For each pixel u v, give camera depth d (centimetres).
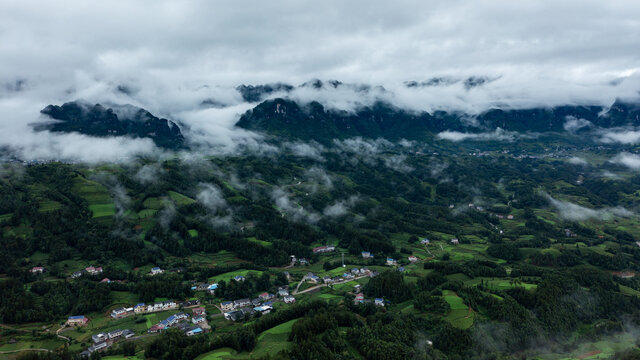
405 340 18838
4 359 17725
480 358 17900
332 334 19088
